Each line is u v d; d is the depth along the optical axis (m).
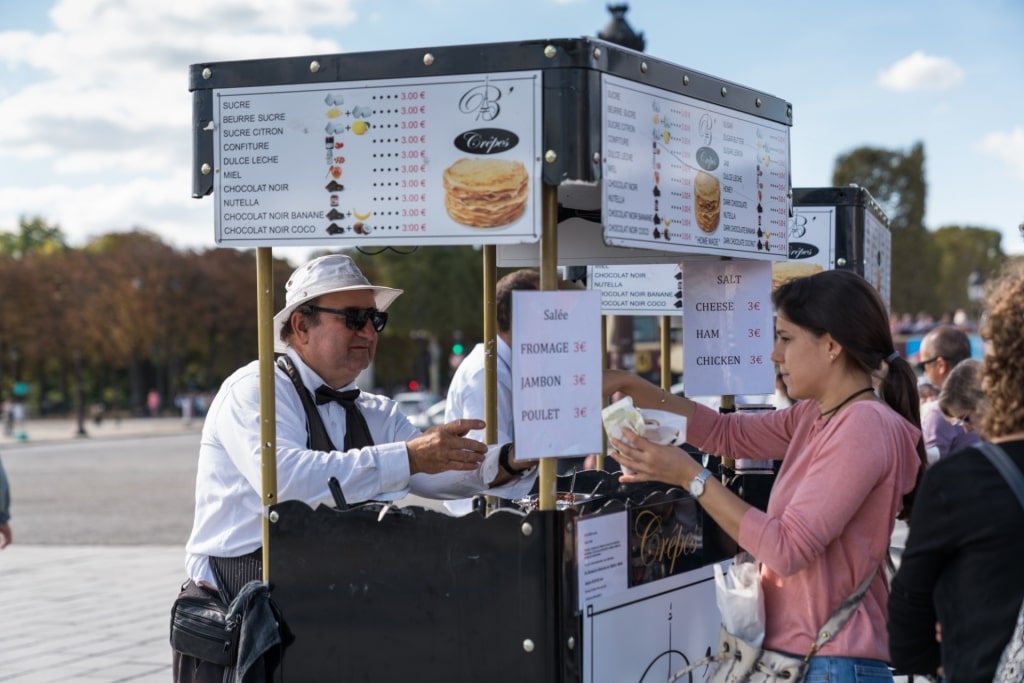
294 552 2.53
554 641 2.24
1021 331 1.88
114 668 5.33
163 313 61.69
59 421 58.66
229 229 2.56
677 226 2.57
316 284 2.98
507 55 2.29
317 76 2.46
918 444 2.33
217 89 2.55
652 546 2.56
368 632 2.44
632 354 9.12
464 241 2.34
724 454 2.83
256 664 2.53
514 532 2.27
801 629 2.27
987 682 1.80
